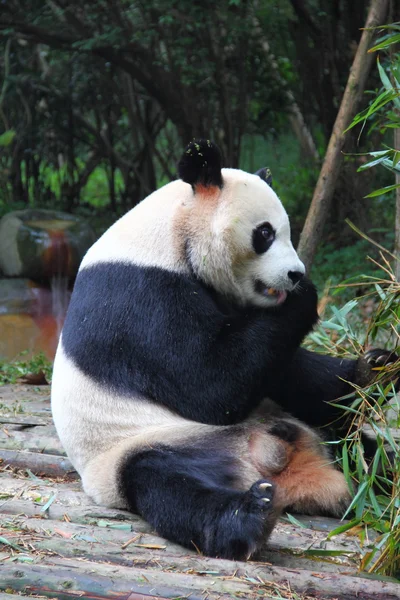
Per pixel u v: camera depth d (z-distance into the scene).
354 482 7.34
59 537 6.27
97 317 7.16
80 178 24.28
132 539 6.30
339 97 20.61
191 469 6.54
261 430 7.02
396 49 11.45
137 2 18.58
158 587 5.43
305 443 7.30
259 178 7.60
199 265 7.15
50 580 5.44
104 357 7.09
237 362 6.85
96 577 5.50
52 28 20.06
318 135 25.02
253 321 7.03
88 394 7.12
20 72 22.73
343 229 20.08
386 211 19.28
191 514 6.09
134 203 23.95
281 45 21.23
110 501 6.89
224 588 5.48
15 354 16.06
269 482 5.91
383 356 7.42
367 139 19.25
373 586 5.62
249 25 18.86
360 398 6.99
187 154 7.18
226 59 21.33
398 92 6.91
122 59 19.94
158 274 7.02
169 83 20.30
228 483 6.61
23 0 19.88
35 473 8.09
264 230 7.22
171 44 19.48
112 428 7.03
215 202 7.23
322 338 8.92
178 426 6.90
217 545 5.96
